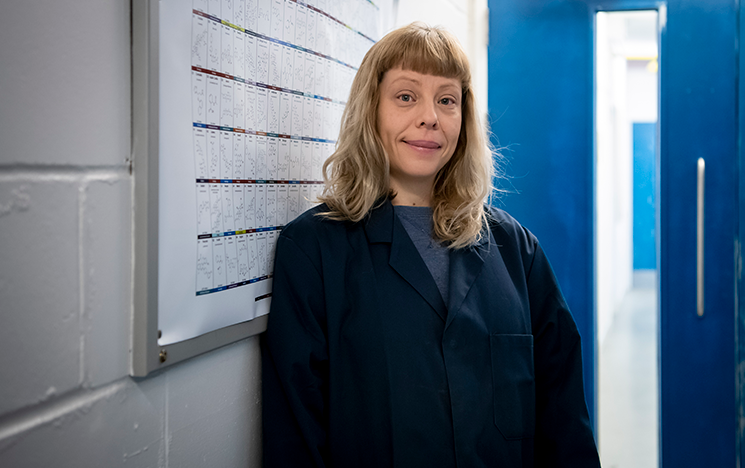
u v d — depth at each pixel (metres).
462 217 0.96
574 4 1.67
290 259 0.86
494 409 0.87
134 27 0.61
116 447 0.61
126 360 0.62
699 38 1.56
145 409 0.65
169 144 0.65
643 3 1.61
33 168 0.50
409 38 0.88
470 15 1.75
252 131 0.82
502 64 1.73
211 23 0.71
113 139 0.59
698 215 1.57
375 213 0.92
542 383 1.02
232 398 0.84
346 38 1.10
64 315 0.54
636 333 2.11
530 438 0.93
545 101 1.70
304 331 0.85
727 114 1.55
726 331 1.57
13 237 0.48
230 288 0.78
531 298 1.01
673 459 1.61
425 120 0.87
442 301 0.88
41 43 0.50
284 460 0.82
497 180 1.72
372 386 0.83
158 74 0.63
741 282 1.55
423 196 0.99
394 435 0.81
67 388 0.54
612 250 2.05
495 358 0.89
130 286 0.62
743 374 1.56
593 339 1.69
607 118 1.79
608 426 1.73
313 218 0.89
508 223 1.03
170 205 0.66
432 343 0.85
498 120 1.73
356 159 0.91
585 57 1.67
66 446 0.54
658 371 1.64
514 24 1.72
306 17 0.95
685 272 1.59
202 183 0.71
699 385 1.59
